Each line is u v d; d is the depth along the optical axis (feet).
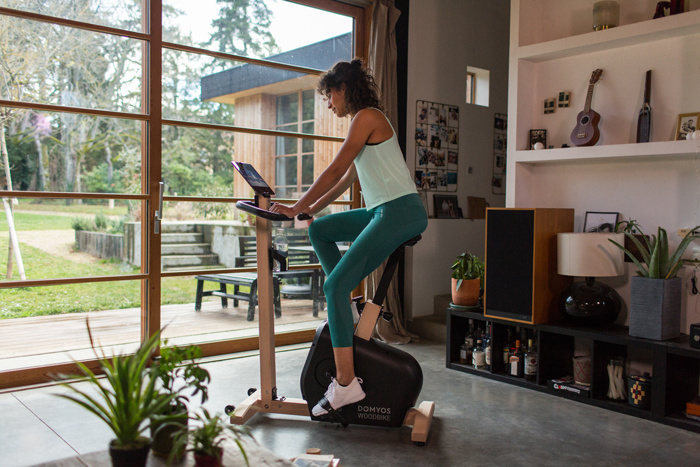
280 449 7.91
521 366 11.32
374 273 14.80
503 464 7.55
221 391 10.34
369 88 8.54
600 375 10.23
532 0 12.59
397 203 8.27
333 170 8.23
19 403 9.64
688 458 7.84
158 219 12.10
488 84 17.83
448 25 16.60
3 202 10.73
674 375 9.41
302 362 12.51
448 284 16.69
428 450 7.97
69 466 4.29
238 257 13.50
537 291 10.94
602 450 8.07
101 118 11.60
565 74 12.28
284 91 13.98
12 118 10.72
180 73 12.41
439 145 16.44
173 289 12.57
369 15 15.17
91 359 11.36
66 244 11.35
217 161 13.01
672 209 10.73
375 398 8.51
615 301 10.59
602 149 10.82
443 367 12.44
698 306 10.28
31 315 11.25
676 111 10.59
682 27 9.82
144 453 4.13
